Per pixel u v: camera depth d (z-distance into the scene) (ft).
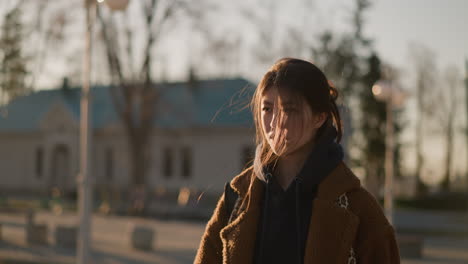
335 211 5.79
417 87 197.47
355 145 171.53
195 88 155.53
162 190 150.71
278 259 5.98
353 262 5.90
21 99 202.28
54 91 201.16
